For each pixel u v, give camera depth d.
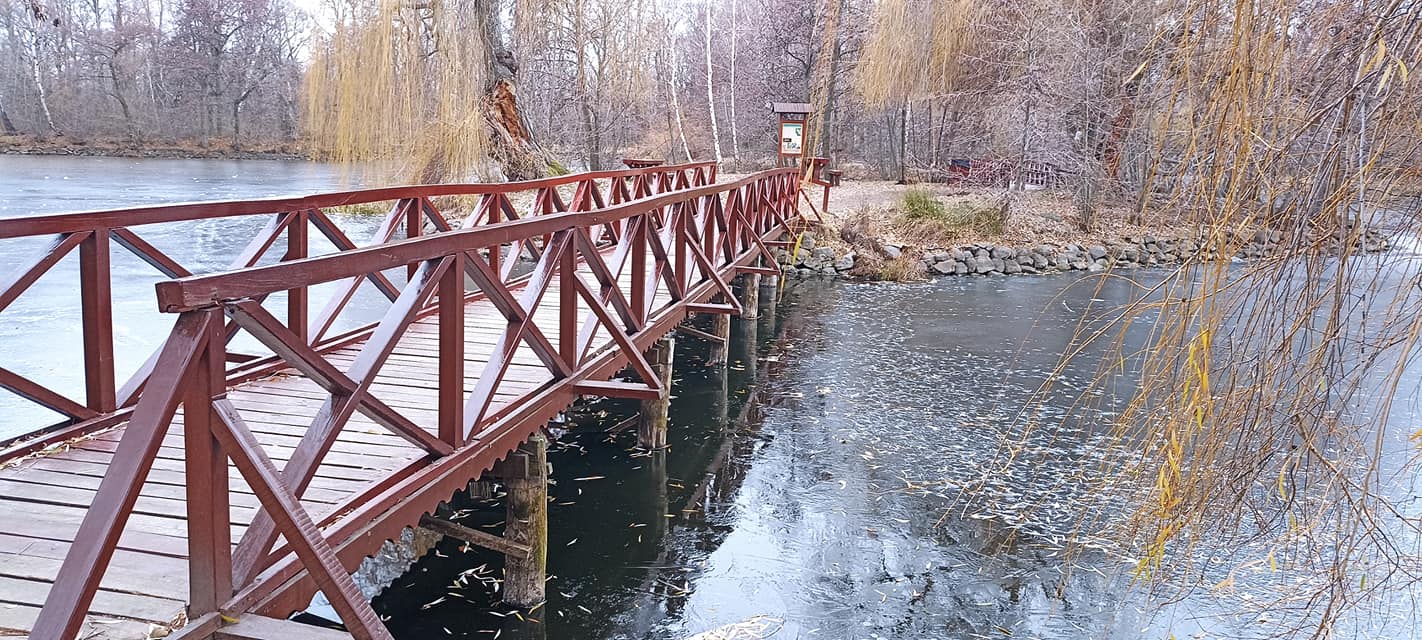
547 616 3.63
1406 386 6.45
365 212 15.54
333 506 2.47
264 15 34.72
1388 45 1.77
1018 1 14.11
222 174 23.48
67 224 2.99
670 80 25.41
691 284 6.81
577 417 6.16
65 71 31.86
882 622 3.64
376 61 13.77
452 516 4.39
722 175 21.19
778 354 8.21
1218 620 3.55
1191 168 2.14
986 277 12.96
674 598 3.82
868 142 25.75
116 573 2.14
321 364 2.06
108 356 3.26
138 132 32.47
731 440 5.85
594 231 8.78
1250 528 3.66
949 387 7.08
